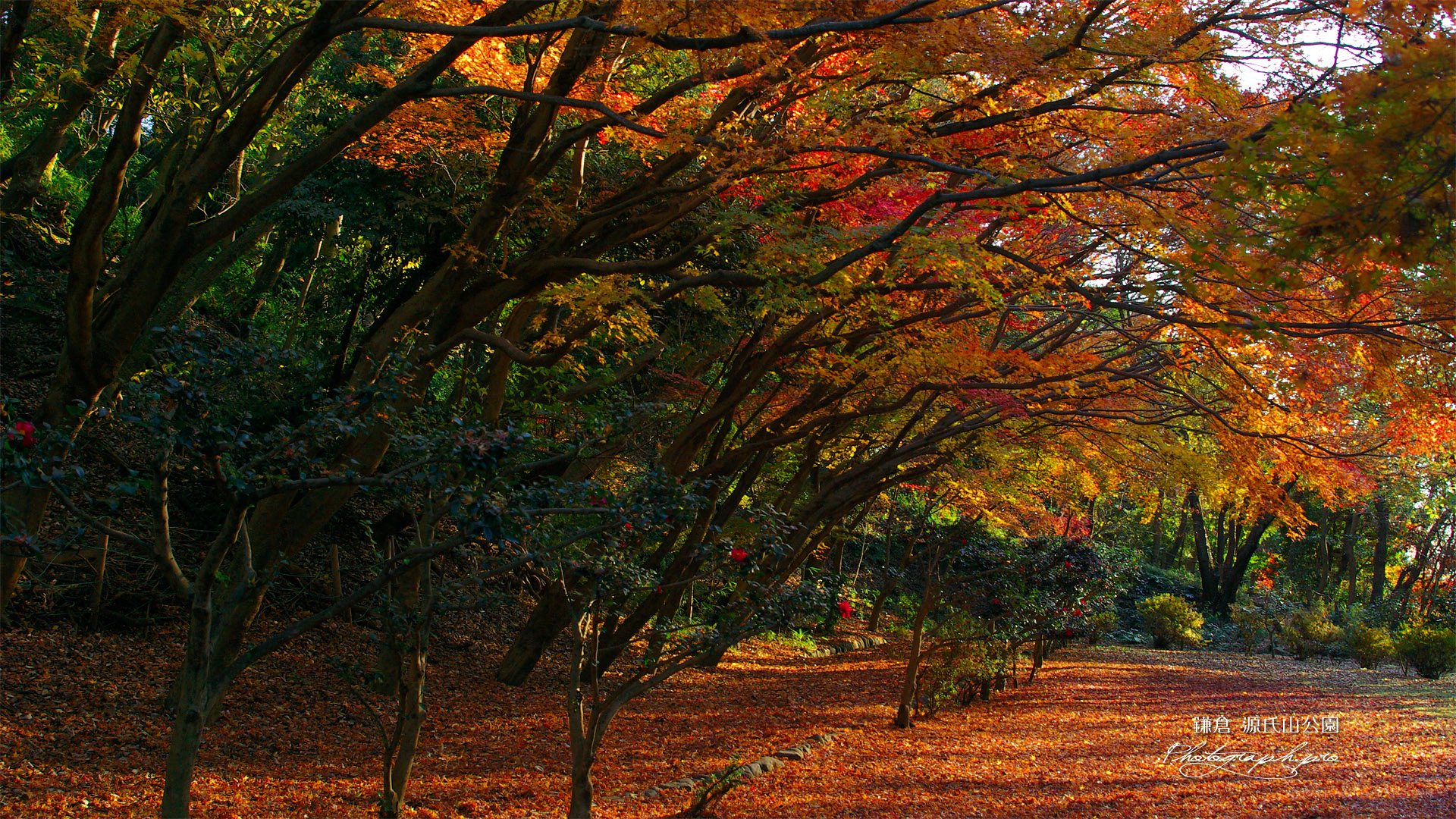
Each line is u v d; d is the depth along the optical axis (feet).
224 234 23.76
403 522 36.47
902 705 35.91
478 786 25.29
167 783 12.32
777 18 20.24
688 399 43.62
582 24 19.42
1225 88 20.85
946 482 54.03
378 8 27.45
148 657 33.19
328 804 23.02
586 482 14.47
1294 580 124.06
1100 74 23.17
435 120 32.24
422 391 28.60
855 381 33.47
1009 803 24.84
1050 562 47.60
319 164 23.34
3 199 44.24
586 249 29.53
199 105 32.04
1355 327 21.80
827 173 29.37
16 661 29.91
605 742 31.73
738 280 26.32
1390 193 12.00
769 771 27.81
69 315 22.68
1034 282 26.73
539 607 40.29
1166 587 118.93
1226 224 15.94
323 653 37.37
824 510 40.63
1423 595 105.50
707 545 18.63
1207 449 42.29
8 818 19.88
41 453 11.20
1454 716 43.14
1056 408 37.04
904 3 20.68
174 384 11.43
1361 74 12.74
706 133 26.30
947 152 24.90
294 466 12.81
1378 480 39.29
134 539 12.10
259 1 32.45
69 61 28.30
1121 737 35.29
